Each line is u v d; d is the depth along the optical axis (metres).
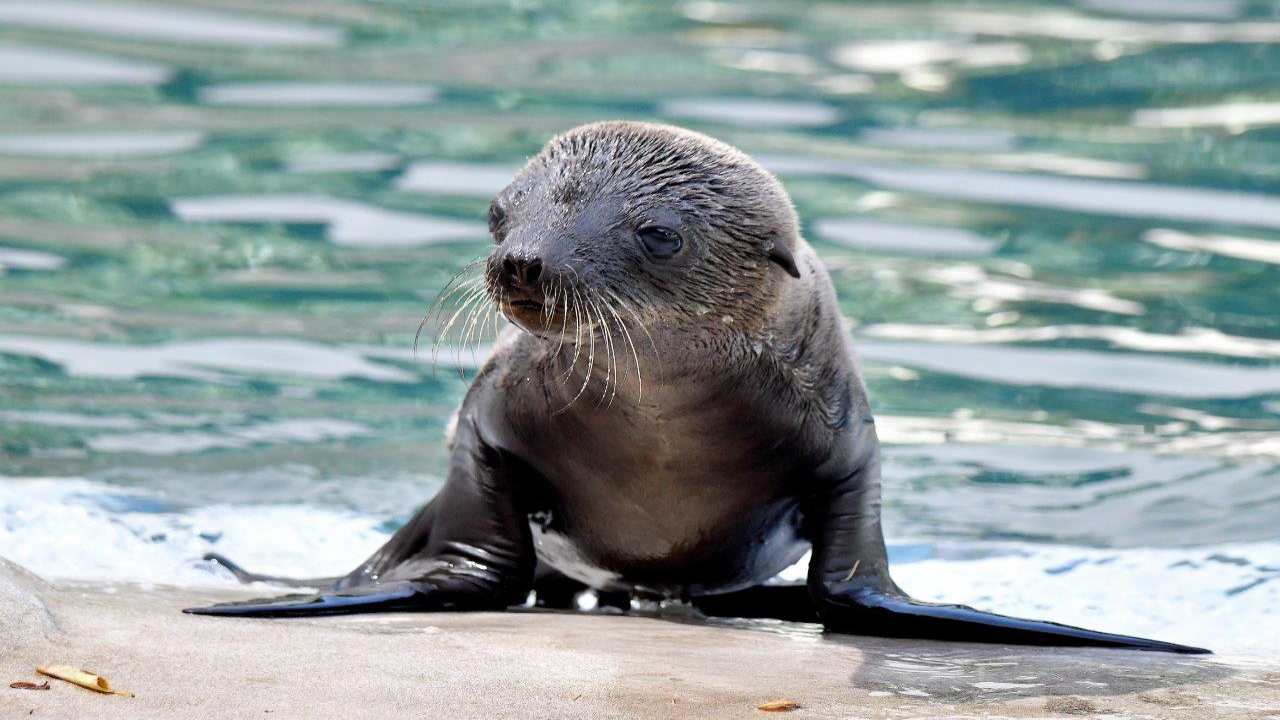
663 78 35.94
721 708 9.59
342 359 22.72
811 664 11.22
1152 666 11.48
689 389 13.66
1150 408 21.34
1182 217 28.55
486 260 12.90
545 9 42.09
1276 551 16.27
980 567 16.33
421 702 9.31
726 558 15.09
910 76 36.84
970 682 10.73
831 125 33.09
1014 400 21.67
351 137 31.48
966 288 25.50
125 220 27.39
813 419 14.34
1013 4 43.12
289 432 20.33
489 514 14.73
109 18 38.41
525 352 14.42
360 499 18.27
